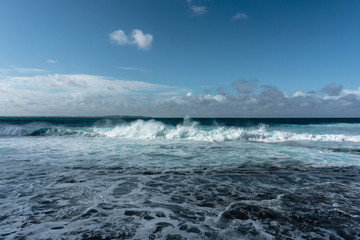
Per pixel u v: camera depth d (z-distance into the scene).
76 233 3.36
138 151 10.35
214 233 3.42
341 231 3.53
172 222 3.76
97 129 18.88
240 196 4.98
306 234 3.43
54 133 17.72
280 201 4.70
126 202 4.60
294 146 12.09
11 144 12.34
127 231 3.44
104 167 7.38
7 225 3.57
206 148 11.32
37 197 4.79
